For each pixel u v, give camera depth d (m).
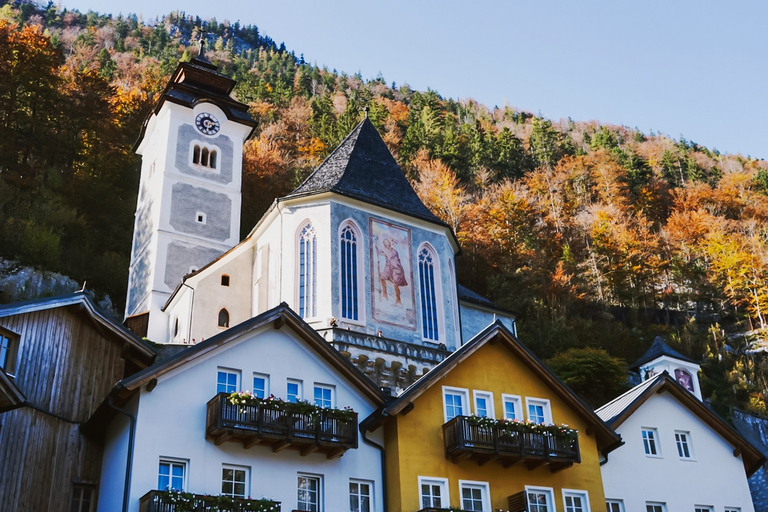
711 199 120.69
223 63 147.12
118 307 64.38
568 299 83.38
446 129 128.00
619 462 29.94
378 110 126.81
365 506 25.20
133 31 156.38
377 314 41.66
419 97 146.00
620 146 147.50
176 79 66.75
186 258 58.28
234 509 21.81
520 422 27.14
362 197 44.12
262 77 150.50
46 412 24.20
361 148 48.84
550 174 119.12
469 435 26.23
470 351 28.16
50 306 25.23
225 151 64.31
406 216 45.53
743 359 79.50
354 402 26.62
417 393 26.38
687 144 158.75
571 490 27.75
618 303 91.50
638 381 63.22
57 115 79.31
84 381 25.80
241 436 23.44
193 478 22.80
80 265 64.56
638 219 109.75
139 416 22.84
